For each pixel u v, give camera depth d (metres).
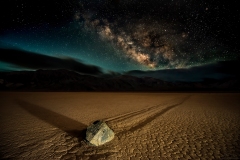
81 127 6.48
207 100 16.42
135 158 3.92
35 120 7.72
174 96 22.00
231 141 4.96
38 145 4.66
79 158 3.92
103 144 4.72
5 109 10.98
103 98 19.36
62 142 4.89
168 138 5.26
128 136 5.43
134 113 9.38
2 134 5.61
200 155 4.08
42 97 20.28
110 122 7.29
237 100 16.25
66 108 11.44
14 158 3.90
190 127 6.48
